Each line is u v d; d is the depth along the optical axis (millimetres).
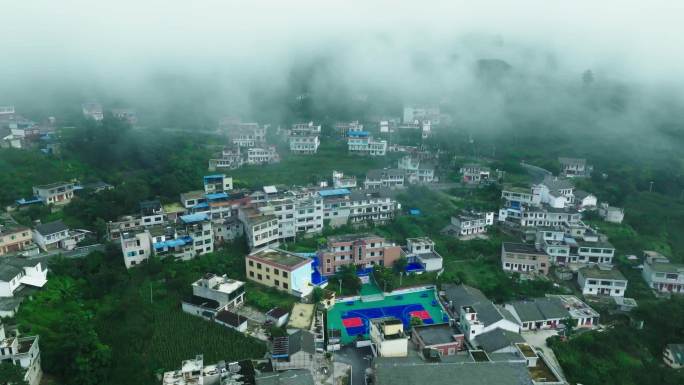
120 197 139500
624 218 156000
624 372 92250
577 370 90562
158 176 163125
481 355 87125
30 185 149125
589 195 162500
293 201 138375
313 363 85688
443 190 175625
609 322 107125
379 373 78562
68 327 83438
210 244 126812
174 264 116125
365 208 150250
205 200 143375
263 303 105375
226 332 94438
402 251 127812
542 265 125750
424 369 79188
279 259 114938
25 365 74375
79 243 124625
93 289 104938
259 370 82875
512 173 196125
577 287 120938
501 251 133750
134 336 89125
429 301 113812
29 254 115000
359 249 122562
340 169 190250
